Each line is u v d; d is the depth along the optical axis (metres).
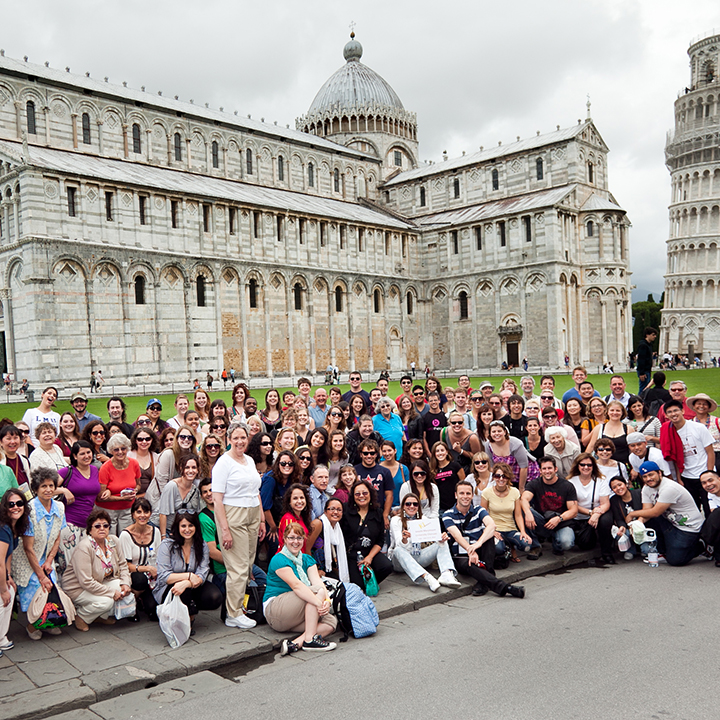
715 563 15.16
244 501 12.52
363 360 85.81
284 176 89.56
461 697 9.24
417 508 14.83
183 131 77.81
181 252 66.25
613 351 84.69
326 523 13.37
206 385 68.06
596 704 8.81
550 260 80.31
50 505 12.21
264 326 74.50
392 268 90.25
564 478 16.73
